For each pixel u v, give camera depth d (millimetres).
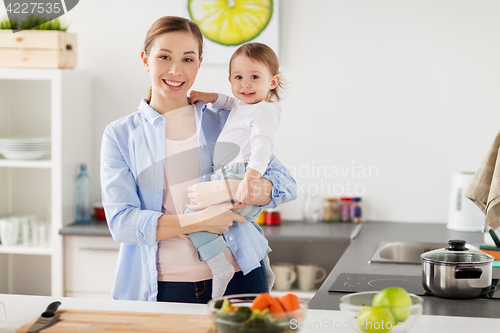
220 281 1614
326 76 2918
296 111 2963
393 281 1639
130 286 1679
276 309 1024
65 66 2881
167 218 1564
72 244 2770
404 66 2848
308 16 2900
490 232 1924
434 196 2875
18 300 1449
